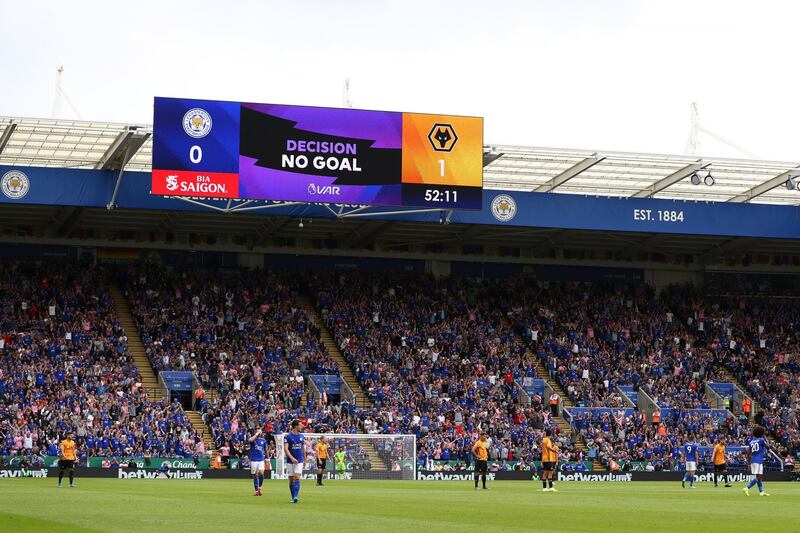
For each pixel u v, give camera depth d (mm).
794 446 65312
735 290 81438
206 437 57250
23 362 59094
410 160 58000
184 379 61344
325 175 56906
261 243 73938
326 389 64312
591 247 78625
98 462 52594
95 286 67750
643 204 65875
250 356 63938
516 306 75250
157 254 72000
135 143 54750
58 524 19219
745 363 73750
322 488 40125
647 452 61938
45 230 69500
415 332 70312
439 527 19281
